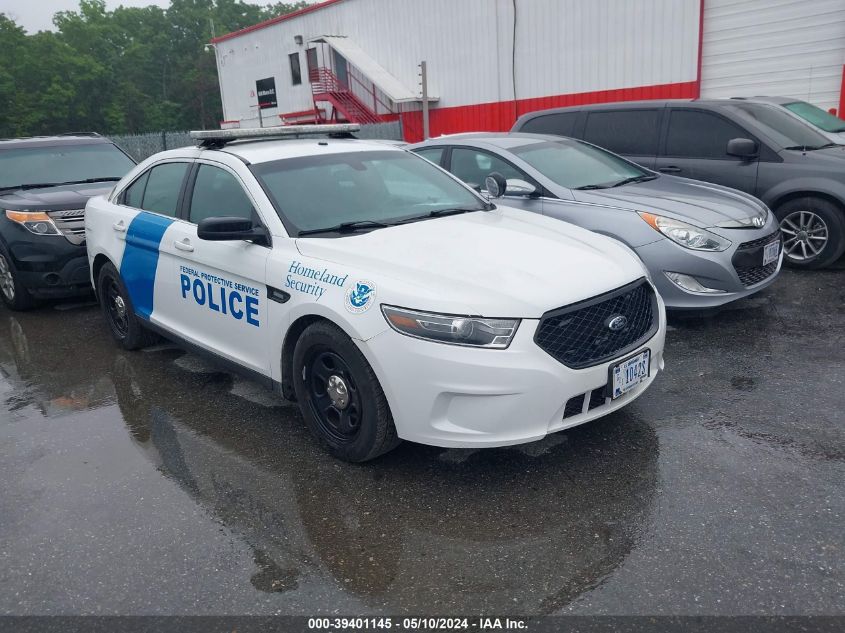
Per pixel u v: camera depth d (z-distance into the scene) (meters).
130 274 5.03
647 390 4.26
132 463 3.71
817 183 6.54
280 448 3.79
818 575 2.56
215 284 4.15
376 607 2.54
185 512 3.21
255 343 3.93
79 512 3.25
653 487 3.20
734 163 7.00
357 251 3.51
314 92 22.58
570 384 3.10
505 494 3.22
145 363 5.24
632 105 7.74
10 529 3.15
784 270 6.94
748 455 3.43
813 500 3.02
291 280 3.58
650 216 5.30
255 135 4.64
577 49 14.84
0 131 62.50
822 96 11.61
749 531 2.84
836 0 11.12
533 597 2.54
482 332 3.02
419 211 4.20
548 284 3.21
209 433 4.02
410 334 3.08
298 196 4.02
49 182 7.56
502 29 16.31
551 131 8.28
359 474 3.47
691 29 12.95
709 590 2.52
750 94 12.51
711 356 4.75
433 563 2.77
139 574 2.79
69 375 5.10
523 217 4.29
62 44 68.44
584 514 3.03
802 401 3.98
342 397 3.46
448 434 3.11
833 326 5.20
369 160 4.54
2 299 7.38
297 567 2.79
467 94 17.62
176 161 4.79
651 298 3.63
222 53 26.62
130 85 74.94
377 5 19.55
